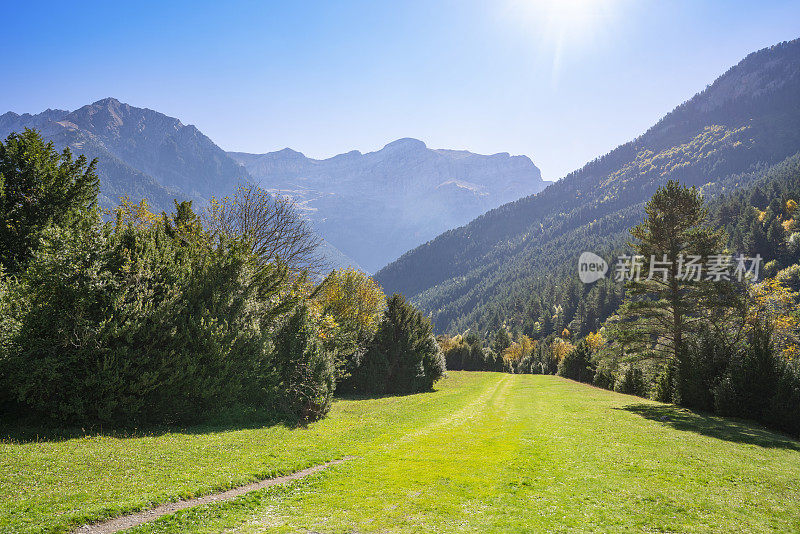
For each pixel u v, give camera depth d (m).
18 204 25.03
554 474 14.20
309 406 25.83
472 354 115.31
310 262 34.72
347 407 33.59
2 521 8.70
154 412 19.33
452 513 10.72
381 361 46.03
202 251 24.31
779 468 15.12
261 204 33.78
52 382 16.75
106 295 18.47
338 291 46.94
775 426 24.20
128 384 18.23
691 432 21.84
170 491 11.30
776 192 155.25
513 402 39.62
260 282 26.55
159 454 14.50
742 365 26.95
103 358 17.88
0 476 11.02
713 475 14.11
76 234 20.27
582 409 31.78
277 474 13.84
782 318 35.53
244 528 9.55
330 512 10.71
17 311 16.91
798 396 23.64
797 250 98.44
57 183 26.64
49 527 8.69
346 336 40.09
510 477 13.86
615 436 20.69
